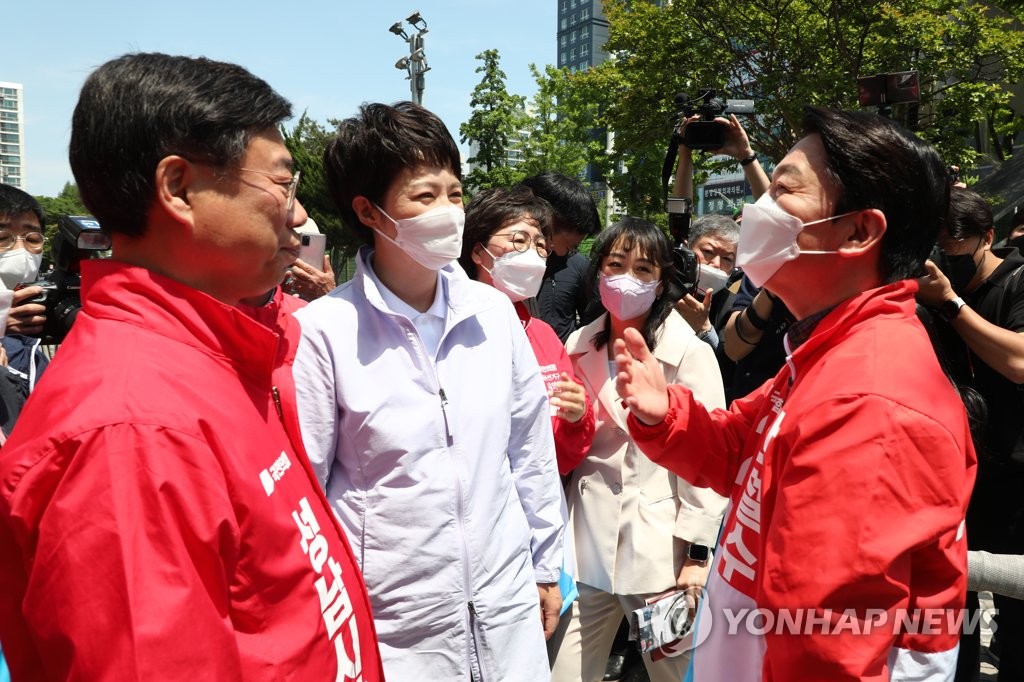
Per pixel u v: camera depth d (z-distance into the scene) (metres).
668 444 1.68
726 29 13.41
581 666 2.62
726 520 1.64
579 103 17.77
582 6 106.75
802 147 1.42
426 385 1.73
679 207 3.79
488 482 1.76
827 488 1.17
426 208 1.75
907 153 1.34
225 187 1.06
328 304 1.75
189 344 1.06
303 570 1.10
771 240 1.42
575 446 2.50
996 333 2.55
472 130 17.72
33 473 0.90
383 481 1.67
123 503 0.89
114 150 1.02
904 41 12.04
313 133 15.48
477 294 1.90
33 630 0.90
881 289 1.35
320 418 1.66
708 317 3.86
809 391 1.28
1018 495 2.63
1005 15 14.51
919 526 1.14
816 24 12.75
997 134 14.71
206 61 1.10
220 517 0.96
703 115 3.82
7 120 111.44
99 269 1.06
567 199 3.94
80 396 0.93
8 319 2.85
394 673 1.65
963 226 2.75
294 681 1.05
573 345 2.82
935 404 1.21
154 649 0.87
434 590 1.65
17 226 3.01
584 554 2.62
